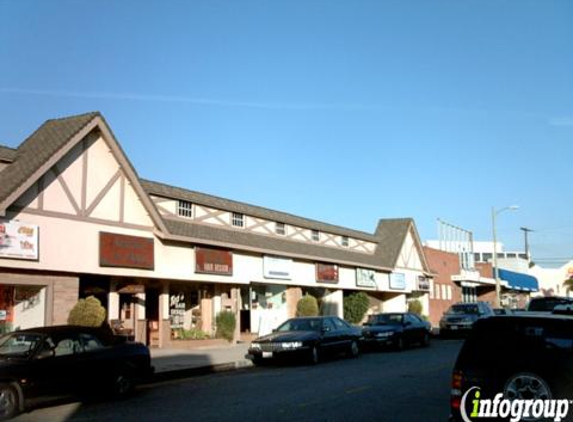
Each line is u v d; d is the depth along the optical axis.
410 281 43.69
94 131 19.70
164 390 14.45
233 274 26.14
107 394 13.01
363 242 40.91
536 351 7.44
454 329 33.69
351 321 35.91
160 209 24.52
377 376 16.25
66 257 18.48
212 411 11.30
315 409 11.34
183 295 26.06
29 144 19.48
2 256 16.62
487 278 55.66
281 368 18.86
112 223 20.22
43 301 18.16
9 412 11.17
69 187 18.83
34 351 11.85
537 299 20.19
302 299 30.23
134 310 22.55
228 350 23.11
